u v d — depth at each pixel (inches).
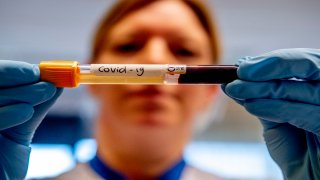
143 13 15.6
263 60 9.0
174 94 14.7
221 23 28.8
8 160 9.8
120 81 9.4
